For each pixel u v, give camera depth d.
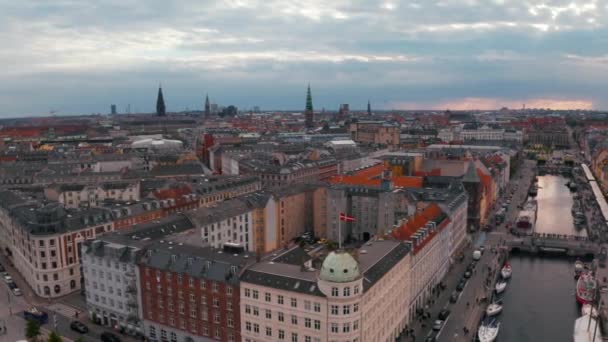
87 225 186.62
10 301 171.88
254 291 122.56
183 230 176.12
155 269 138.38
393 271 136.88
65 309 166.00
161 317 140.25
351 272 113.06
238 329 127.19
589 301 168.50
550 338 151.38
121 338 144.12
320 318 114.38
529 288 190.62
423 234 167.50
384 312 132.12
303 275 121.88
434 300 172.38
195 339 134.88
